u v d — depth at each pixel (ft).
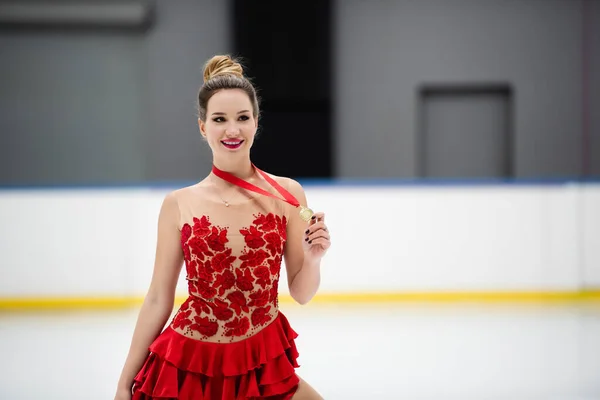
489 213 54.03
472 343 39.86
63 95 64.18
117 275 52.60
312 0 64.28
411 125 65.16
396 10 64.69
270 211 15.38
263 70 64.59
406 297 53.78
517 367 34.40
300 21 64.34
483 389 30.58
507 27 65.00
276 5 64.28
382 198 53.47
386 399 29.19
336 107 65.00
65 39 63.77
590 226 55.16
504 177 66.23
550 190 54.34
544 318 47.29
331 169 65.10
